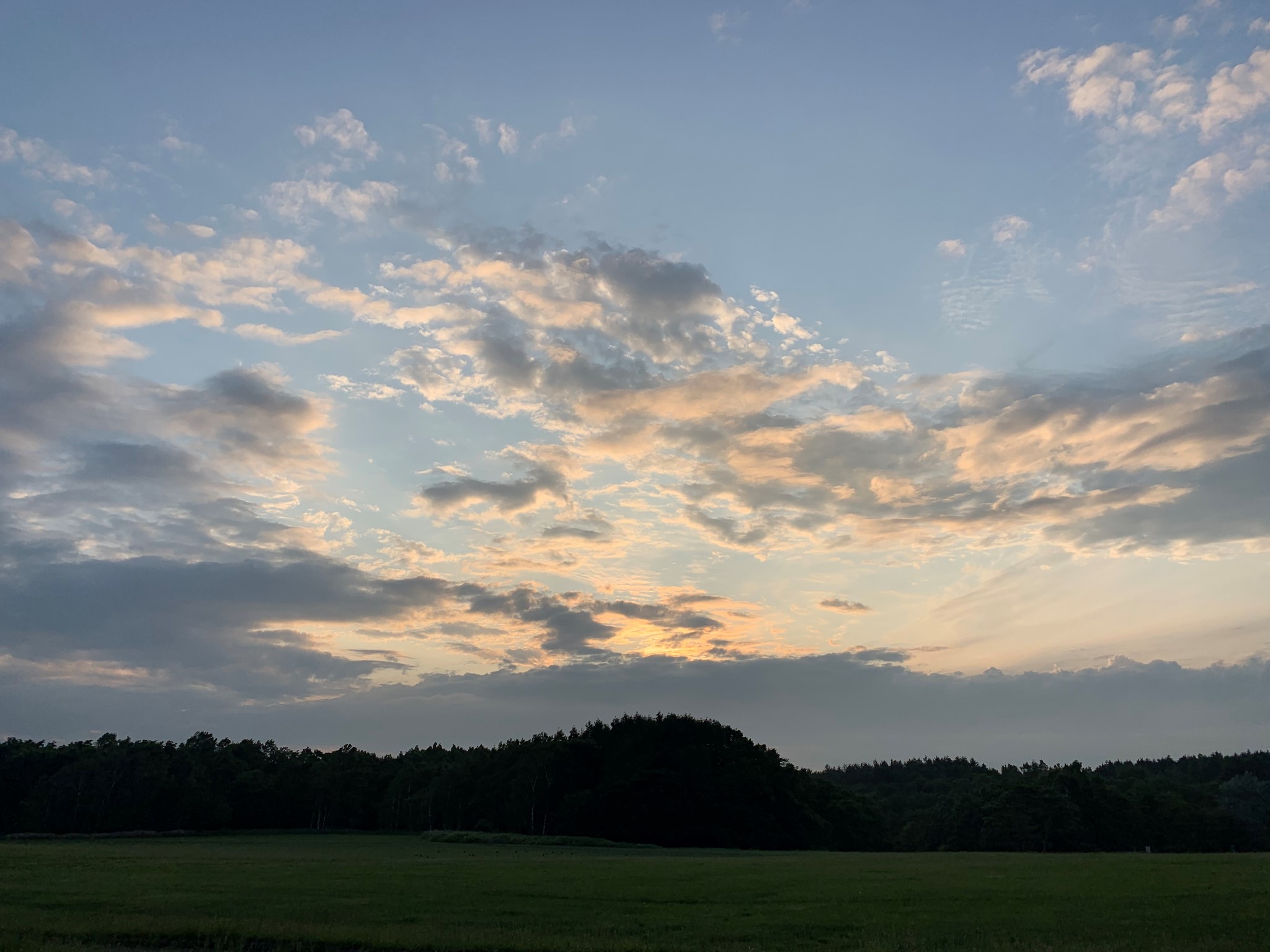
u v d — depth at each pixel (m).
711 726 161.75
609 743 159.38
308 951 27.98
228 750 194.38
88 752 166.00
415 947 27.50
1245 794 163.88
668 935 30.45
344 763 191.25
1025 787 140.88
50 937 28.78
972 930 31.61
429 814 167.12
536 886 48.19
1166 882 48.59
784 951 27.47
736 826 143.25
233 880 49.84
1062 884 48.28
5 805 155.50
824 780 191.50
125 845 115.19
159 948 28.16
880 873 59.28
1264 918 33.72
